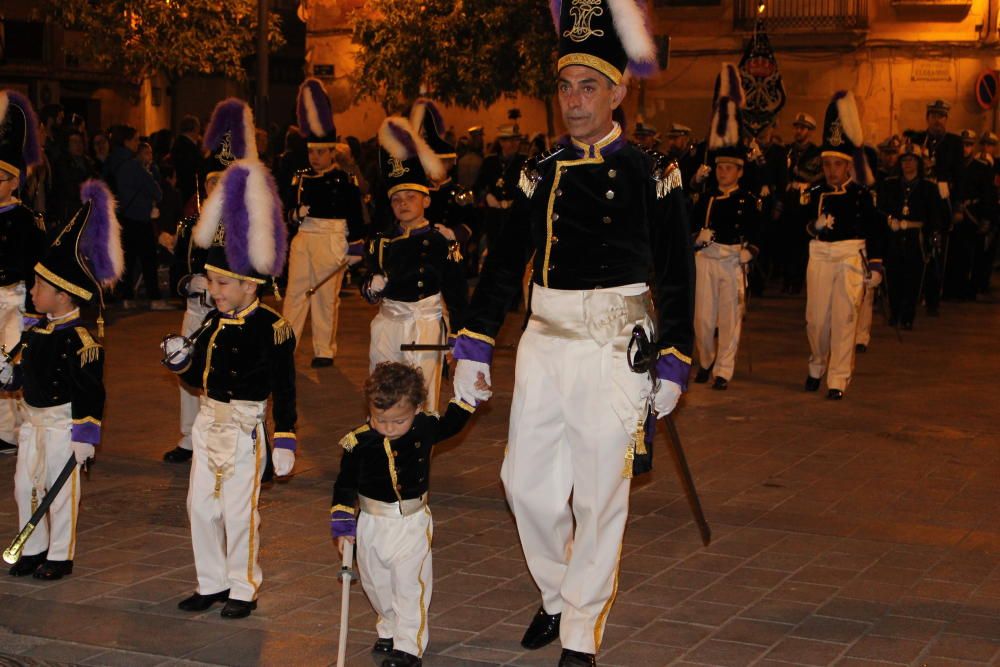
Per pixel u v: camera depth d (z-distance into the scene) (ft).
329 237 45.70
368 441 19.71
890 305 59.16
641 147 19.90
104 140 61.98
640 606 22.62
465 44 80.89
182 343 21.85
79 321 23.41
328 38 98.78
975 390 43.70
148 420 37.01
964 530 27.40
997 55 92.02
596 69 19.29
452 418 20.42
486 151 90.79
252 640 20.98
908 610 22.47
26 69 99.25
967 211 69.77
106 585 23.50
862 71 93.81
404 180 30.32
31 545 24.04
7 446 32.89
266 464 22.56
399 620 20.04
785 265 71.77
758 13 84.17
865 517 28.32
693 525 27.48
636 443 19.34
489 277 20.54
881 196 58.49
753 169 44.68
